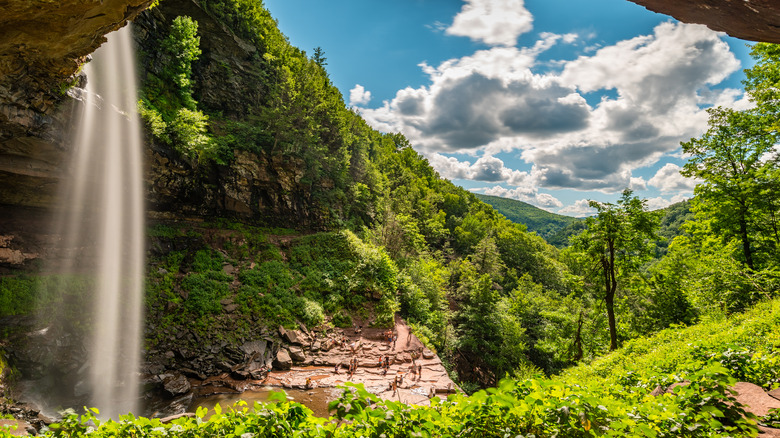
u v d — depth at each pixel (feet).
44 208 74.23
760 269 63.67
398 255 166.81
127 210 90.38
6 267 66.13
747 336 29.12
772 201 59.88
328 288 108.47
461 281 189.47
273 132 138.92
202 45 143.64
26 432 38.50
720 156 68.59
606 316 87.15
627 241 70.69
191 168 104.06
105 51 92.22
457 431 11.19
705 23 14.66
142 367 66.03
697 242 78.89
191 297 86.38
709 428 11.85
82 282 72.33
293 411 12.34
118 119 79.30
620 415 11.47
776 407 13.89
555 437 10.23
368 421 11.33
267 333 86.79
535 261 290.76
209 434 13.17
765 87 60.18
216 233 111.04
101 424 14.78
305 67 166.91
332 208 152.15
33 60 34.55
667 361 30.30
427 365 88.69
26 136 57.47
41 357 54.85
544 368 140.46
